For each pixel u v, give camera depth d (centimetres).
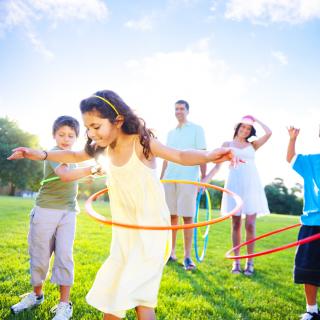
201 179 652
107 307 281
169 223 311
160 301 426
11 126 5378
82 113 282
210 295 473
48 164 399
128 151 295
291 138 438
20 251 658
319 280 394
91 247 737
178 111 668
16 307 377
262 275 613
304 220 414
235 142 646
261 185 640
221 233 1235
